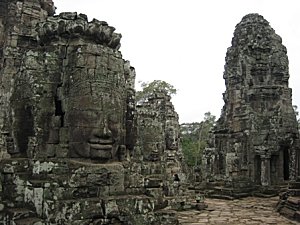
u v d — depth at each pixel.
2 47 11.03
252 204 16.61
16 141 7.73
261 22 22.77
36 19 10.86
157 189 8.91
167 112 18.84
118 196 7.16
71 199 6.52
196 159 37.41
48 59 7.64
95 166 7.05
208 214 13.51
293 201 13.16
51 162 6.83
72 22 7.65
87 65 7.39
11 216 6.54
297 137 21.30
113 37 8.02
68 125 7.32
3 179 7.45
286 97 21.78
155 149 14.08
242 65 22.48
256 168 20.83
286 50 22.94
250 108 21.66
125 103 8.26
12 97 8.00
